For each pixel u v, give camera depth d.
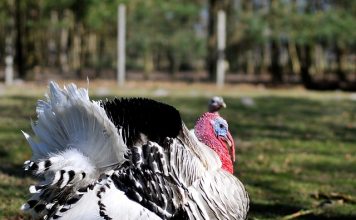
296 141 13.65
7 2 31.56
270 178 10.12
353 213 8.33
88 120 4.79
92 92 24.75
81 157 4.76
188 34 39.91
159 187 4.81
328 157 12.07
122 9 31.84
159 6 37.19
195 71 52.75
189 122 15.12
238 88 31.33
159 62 57.91
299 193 9.25
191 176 5.09
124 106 5.05
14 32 33.16
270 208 8.38
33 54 33.84
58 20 34.12
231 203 5.32
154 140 5.04
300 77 38.34
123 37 31.88
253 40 36.09
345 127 16.08
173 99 22.34
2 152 11.30
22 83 31.02
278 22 32.75
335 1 34.41
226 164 5.60
